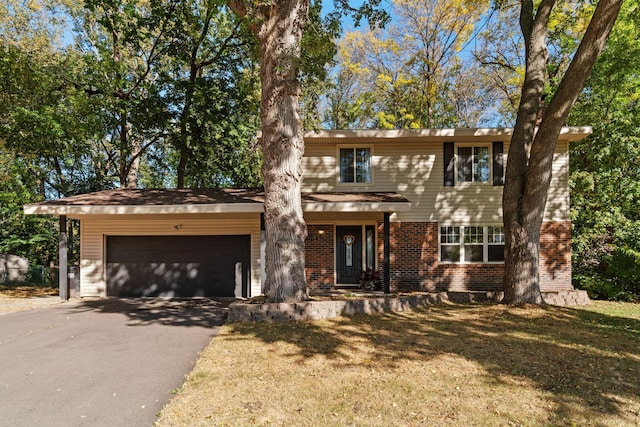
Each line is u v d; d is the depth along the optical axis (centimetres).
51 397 464
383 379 519
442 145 1484
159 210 1230
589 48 887
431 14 2453
